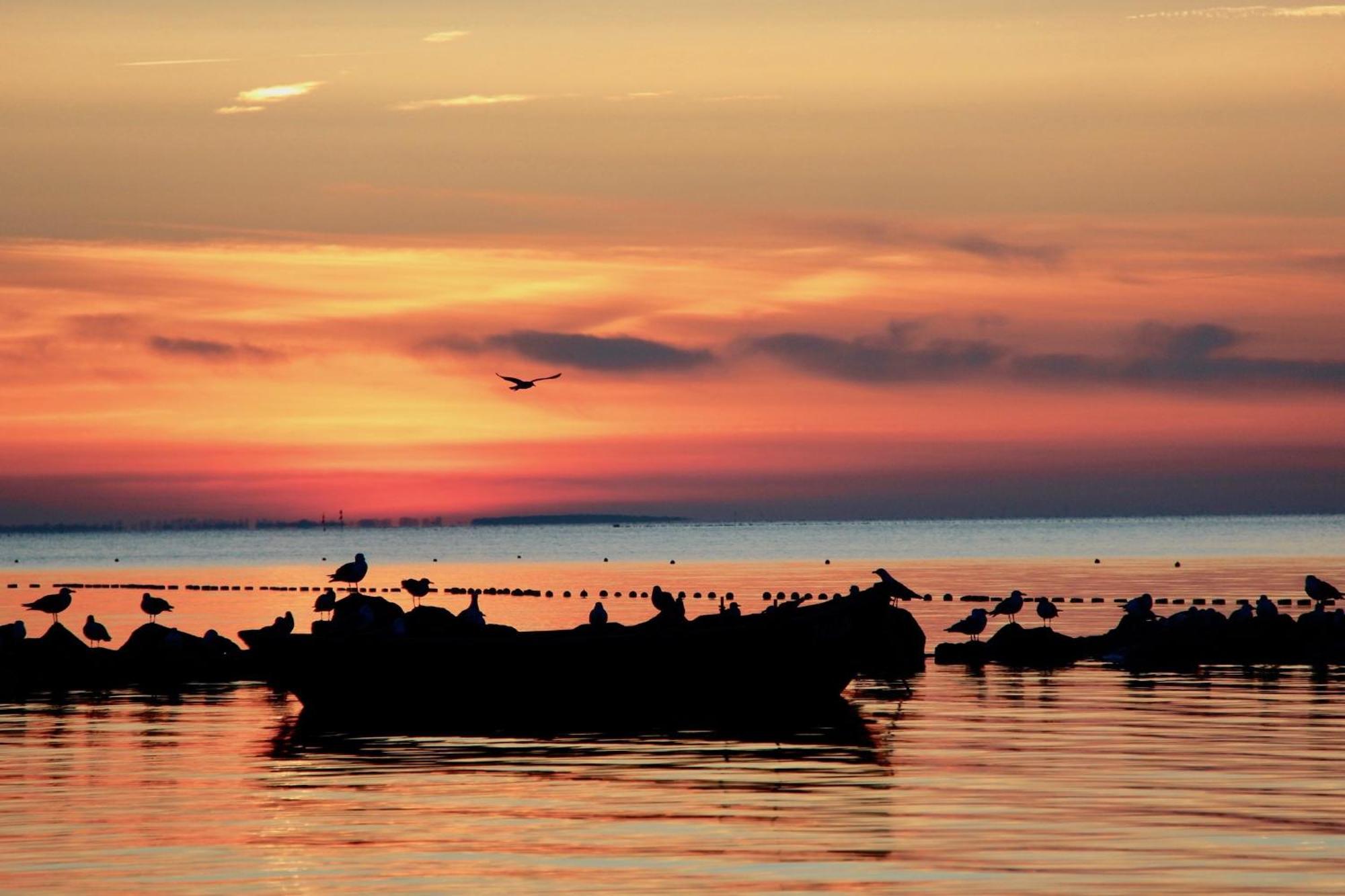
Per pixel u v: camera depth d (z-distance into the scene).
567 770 56.00
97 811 48.34
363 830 45.31
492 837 44.22
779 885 38.47
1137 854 40.97
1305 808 46.84
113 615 153.00
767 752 59.97
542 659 75.19
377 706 75.75
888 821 45.72
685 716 73.69
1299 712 69.81
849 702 76.12
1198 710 70.69
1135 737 61.88
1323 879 38.38
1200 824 44.62
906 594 95.50
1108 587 183.25
